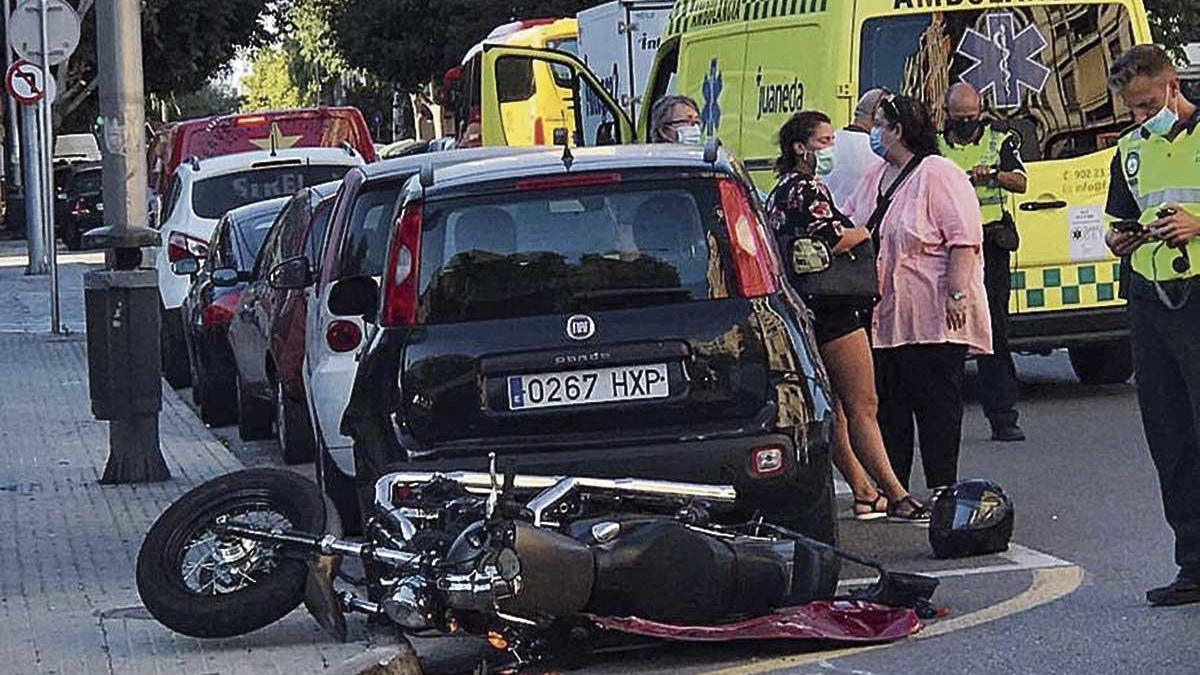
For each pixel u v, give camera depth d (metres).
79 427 14.95
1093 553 9.12
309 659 7.49
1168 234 7.63
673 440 7.79
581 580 6.94
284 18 55.25
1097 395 15.01
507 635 6.97
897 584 7.86
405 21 50.03
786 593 7.61
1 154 54.91
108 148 12.02
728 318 7.93
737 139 15.40
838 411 10.02
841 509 10.49
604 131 20.00
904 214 10.21
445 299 8.04
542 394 7.86
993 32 14.30
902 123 10.22
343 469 10.10
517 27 27.72
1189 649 7.20
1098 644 7.33
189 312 16.69
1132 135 7.91
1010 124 14.28
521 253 8.04
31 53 21.23
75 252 43.94
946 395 10.27
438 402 7.89
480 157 10.61
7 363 19.95
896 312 10.23
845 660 7.27
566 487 7.32
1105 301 14.30
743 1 15.45
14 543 10.15
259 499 7.87
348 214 10.62
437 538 6.98
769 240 8.30
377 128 70.06
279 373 12.61
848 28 14.05
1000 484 11.15
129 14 12.02
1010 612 7.94
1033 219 14.18
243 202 18.42
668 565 7.16
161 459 12.25
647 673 7.19
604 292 7.96
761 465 7.79
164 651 7.68
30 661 7.58
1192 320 7.71
